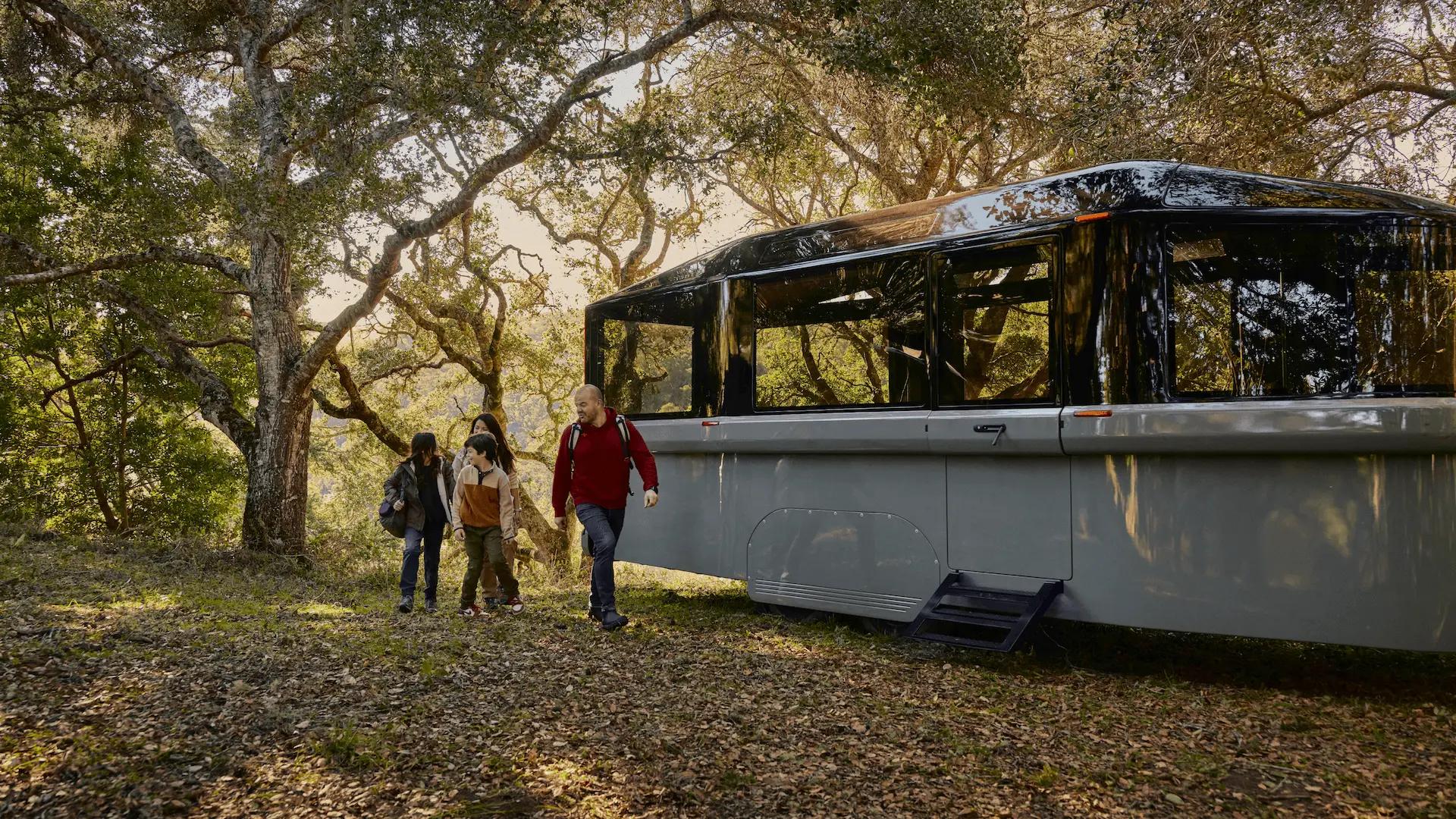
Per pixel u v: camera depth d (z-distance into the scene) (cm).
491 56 970
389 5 961
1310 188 563
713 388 791
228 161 1517
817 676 536
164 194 1512
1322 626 512
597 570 680
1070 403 577
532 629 663
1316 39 916
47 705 401
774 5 1064
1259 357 539
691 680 515
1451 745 419
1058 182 612
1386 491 506
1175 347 552
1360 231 535
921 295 658
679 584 1073
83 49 1428
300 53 1441
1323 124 1037
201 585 850
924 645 643
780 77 1457
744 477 773
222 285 1698
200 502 1834
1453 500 503
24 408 1783
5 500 1694
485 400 1977
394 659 535
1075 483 588
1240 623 532
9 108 1424
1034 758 392
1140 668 591
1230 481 539
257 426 1259
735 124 1141
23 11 1344
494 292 1953
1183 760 391
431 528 768
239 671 481
